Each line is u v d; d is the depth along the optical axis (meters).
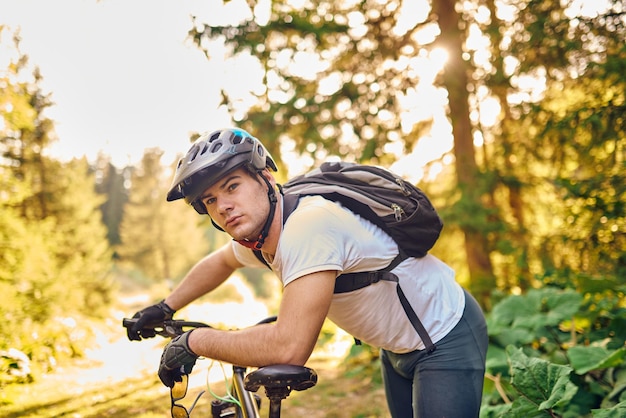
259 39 6.78
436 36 7.09
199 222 7.30
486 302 6.32
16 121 8.09
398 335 1.94
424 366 1.96
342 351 7.54
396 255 1.88
